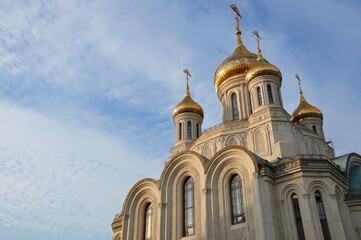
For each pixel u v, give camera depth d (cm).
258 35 5306
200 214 3656
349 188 3669
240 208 3481
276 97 4609
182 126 5619
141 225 4159
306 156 3566
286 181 3409
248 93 5256
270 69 4747
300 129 4600
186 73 6347
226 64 5569
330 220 3172
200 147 4688
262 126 4344
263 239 3088
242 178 3541
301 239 3159
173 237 3738
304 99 5819
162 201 3956
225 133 4575
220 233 3450
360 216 3372
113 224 4906
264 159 3781
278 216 3316
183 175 3997
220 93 5638
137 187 4325
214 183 3678
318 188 3328
